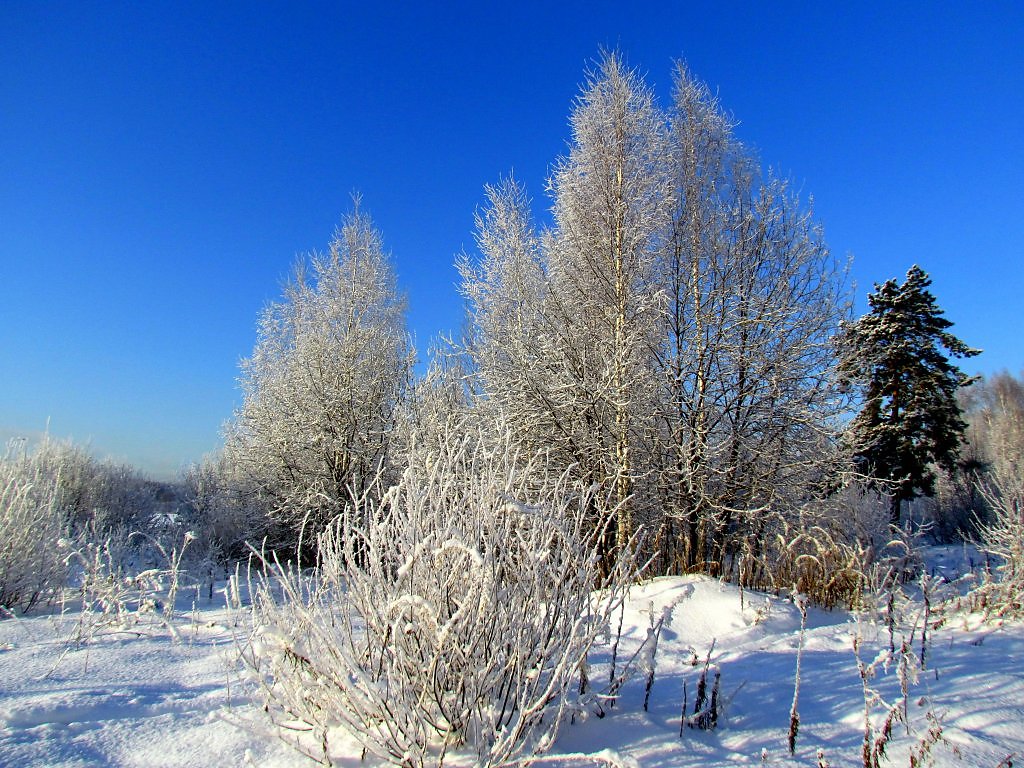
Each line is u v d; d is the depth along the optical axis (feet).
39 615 21.67
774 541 28.96
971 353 67.62
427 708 7.90
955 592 21.98
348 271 50.11
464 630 8.09
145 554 42.93
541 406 31.09
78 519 49.57
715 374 31.89
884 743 8.30
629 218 32.89
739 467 31.01
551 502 10.39
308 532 45.06
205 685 11.78
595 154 33.47
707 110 35.19
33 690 10.90
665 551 32.30
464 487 9.44
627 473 29.35
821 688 11.52
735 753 8.45
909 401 66.13
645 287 32.58
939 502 72.95
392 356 50.88
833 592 23.38
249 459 49.16
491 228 36.06
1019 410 111.86
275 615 8.63
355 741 8.48
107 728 8.79
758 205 33.27
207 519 48.49
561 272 33.37
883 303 69.46
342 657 7.86
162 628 17.58
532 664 8.49
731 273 32.96
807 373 31.01
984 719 9.52
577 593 9.32
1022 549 19.58
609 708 10.17
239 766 7.81
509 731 8.20
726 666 13.42
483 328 35.65
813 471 31.32
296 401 47.26
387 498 9.31
